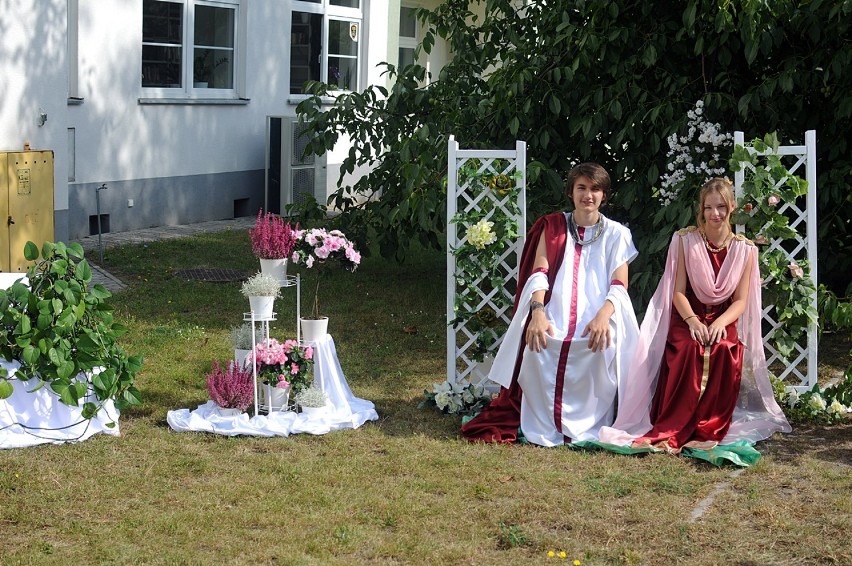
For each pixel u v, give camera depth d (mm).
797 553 4020
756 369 5727
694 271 5637
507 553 4004
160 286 8875
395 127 9125
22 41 9148
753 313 5711
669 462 5086
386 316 8211
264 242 5621
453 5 9250
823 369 6977
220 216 13094
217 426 5367
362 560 3904
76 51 10984
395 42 15875
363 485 4656
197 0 12438
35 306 5062
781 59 7605
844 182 7297
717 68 7648
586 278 5617
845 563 3938
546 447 5309
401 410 5898
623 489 4656
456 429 5586
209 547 3984
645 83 7668
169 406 5781
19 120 9203
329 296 8820
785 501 4578
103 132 11398
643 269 7383
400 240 8953
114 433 5262
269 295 5492
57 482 4598
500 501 4523
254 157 13492
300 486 4621
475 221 6004
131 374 5324
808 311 5934
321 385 5672
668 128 7156
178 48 12320
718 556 3994
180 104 12320
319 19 14266
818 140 7578
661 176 7453
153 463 4867
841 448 5363
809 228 5969
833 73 7203
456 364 6793
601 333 5363
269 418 5461
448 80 9023
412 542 4047
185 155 12469
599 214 5723
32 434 5039
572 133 7555
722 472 4969
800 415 5867
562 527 4266
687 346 5465
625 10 7598
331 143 9156
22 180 9070
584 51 7398
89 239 11094
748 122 7426
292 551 3939
